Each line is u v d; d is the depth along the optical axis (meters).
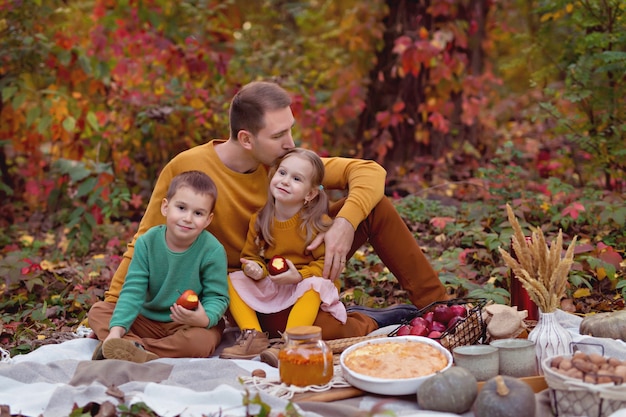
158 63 7.45
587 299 4.27
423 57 7.10
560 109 6.13
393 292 4.69
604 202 4.98
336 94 7.80
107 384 2.95
